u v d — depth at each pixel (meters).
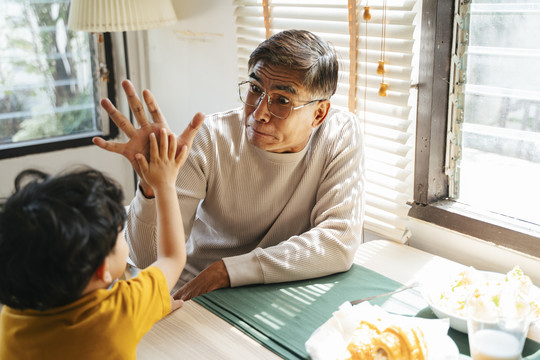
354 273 1.44
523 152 1.54
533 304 1.20
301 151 1.49
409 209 1.69
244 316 1.23
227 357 1.10
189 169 1.48
